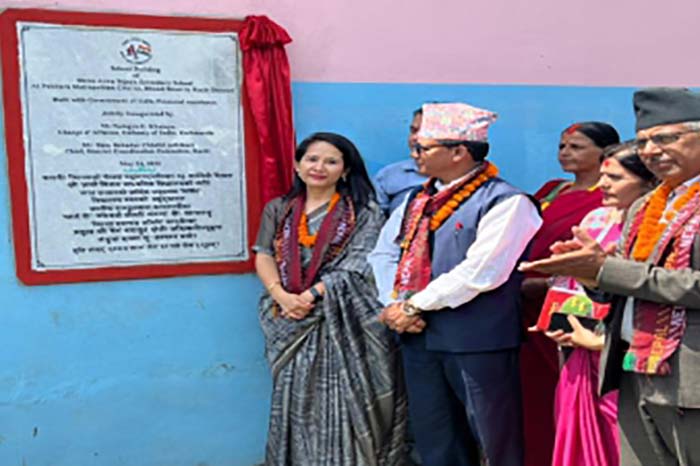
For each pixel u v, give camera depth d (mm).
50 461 2854
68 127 2756
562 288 2248
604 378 1894
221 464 3049
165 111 2859
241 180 2973
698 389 1669
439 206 2445
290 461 2727
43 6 2701
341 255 2686
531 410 2820
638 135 1786
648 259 1776
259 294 3039
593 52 3445
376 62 3127
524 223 2324
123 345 2895
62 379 2840
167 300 2934
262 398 3090
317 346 2668
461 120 2391
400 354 2730
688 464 1744
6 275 2750
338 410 2641
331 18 3057
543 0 3346
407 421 2904
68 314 2826
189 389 2988
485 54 3277
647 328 1748
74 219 2791
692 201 1731
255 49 2900
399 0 3135
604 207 2340
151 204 2873
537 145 3391
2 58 2668
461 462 2594
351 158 2742
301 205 2760
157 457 2969
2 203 2727
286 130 2941
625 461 1922
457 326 2371
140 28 2809
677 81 3605
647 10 3516
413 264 2461
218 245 2965
